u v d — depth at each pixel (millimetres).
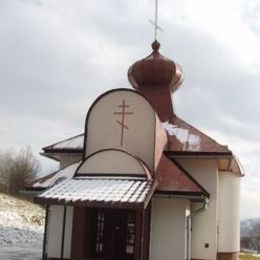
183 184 15250
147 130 15711
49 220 16953
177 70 20750
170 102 20281
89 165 15148
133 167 14766
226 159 16984
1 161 52938
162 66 20516
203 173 17156
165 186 15250
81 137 18859
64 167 18391
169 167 15945
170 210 15523
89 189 14188
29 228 29812
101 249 15727
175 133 18359
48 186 16500
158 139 16109
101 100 16234
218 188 19016
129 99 16031
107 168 14961
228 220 18891
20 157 53594
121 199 13367
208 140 17562
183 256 15164
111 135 15953
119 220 15867
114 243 15734
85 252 14945
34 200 13883
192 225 17016
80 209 15023
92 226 15469
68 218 16875
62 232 15219
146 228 14977
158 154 16078
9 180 52125
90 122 16203
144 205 13125
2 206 34344
